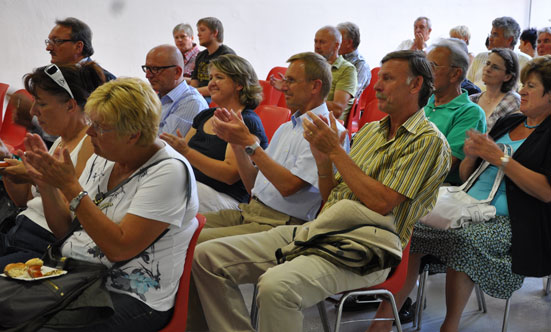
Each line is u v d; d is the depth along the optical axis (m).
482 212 2.33
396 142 2.04
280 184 2.24
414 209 2.00
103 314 1.51
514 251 2.29
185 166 1.63
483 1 7.64
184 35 6.02
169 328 1.68
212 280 2.01
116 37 6.21
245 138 2.22
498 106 3.08
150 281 1.61
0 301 1.44
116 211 1.63
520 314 2.80
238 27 6.72
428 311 2.82
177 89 3.37
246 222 2.40
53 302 1.46
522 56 4.29
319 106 2.45
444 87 2.82
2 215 2.32
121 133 1.55
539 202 2.29
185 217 1.65
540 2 7.79
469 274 2.27
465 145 2.36
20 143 3.92
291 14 6.91
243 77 2.70
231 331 2.01
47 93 2.01
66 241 1.69
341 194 2.14
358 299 2.73
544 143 2.30
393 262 1.92
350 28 4.87
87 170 1.84
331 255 1.89
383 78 2.07
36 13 5.85
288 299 1.82
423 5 7.41
